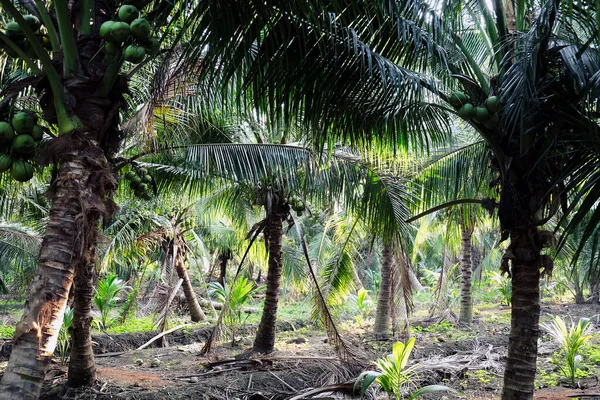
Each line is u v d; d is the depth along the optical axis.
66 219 2.94
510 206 4.75
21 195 7.93
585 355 9.73
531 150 4.74
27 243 9.30
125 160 5.80
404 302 8.80
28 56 3.42
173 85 4.84
